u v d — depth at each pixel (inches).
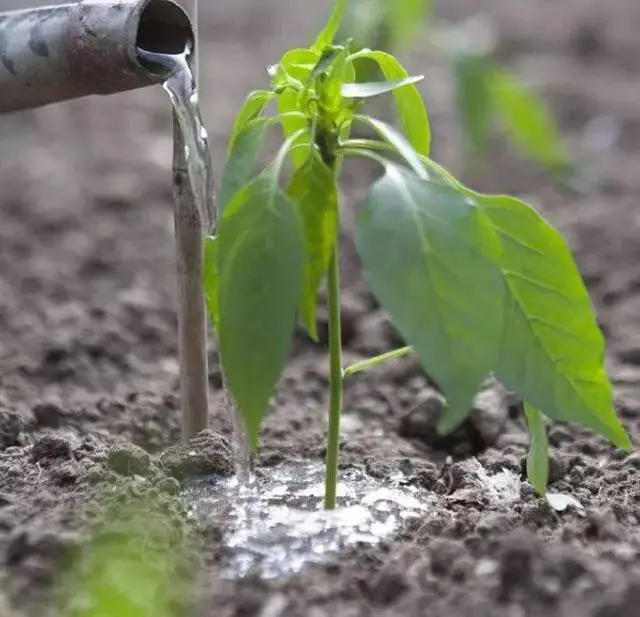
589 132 101.6
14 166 92.1
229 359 45.6
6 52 49.5
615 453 52.9
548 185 86.6
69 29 48.9
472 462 51.9
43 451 51.1
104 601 45.6
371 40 78.3
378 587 46.3
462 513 49.4
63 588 46.1
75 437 53.2
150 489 49.1
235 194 46.6
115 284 68.4
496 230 46.6
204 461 50.7
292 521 48.9
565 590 45.6
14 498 49.0
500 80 80.1
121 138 100.0
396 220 45.3
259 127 47.3
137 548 46.9
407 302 45.0
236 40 138.0
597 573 45.9
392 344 61.5
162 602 45.8
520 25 136.6
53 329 62.2
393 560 47.1
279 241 45.5
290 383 59.0
